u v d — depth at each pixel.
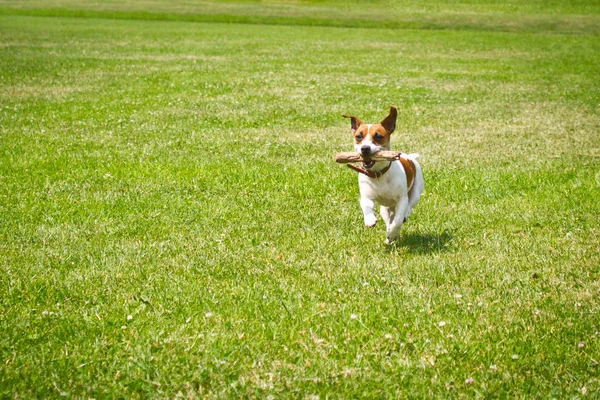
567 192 9.05
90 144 11.57
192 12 45.00
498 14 45.91
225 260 6.75
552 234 7.53
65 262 6.64
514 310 5.62
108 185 9.26
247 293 5.92
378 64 23.62
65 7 46.94
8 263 6.58
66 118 13.79
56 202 8.47
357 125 7.08
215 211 8.27
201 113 14.62
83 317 5.49
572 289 6.06
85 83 18.45
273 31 36.06
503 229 7.73
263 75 20.53
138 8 46.97
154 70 21.20
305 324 5.38
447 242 7.30
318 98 16.75
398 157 6.45
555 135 12.91
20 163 10.21
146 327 5.32
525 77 20.78
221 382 4.58
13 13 43.91
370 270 6.49
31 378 4.58
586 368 4.71
